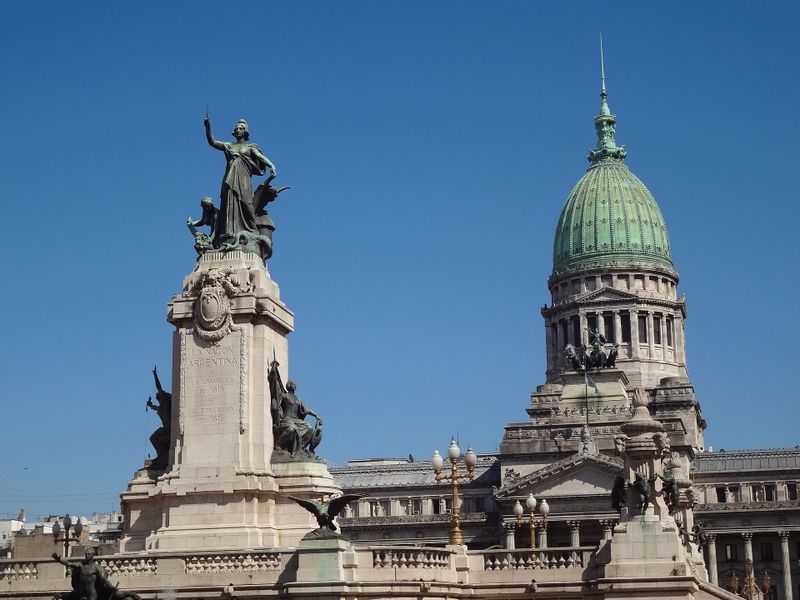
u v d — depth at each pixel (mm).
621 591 70812
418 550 71375
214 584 69750
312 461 80062
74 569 62312
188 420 80062
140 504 80062
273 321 82000
